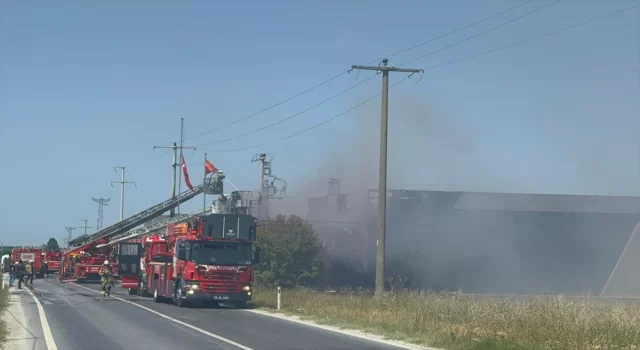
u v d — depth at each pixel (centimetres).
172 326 2012
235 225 2773
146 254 3462
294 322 2177
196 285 2678
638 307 2108
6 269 6675
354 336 1792
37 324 2056
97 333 1822
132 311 2559
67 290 4231
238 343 1622
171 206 5159
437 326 1853
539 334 1597
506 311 1853
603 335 1557
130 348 1531
